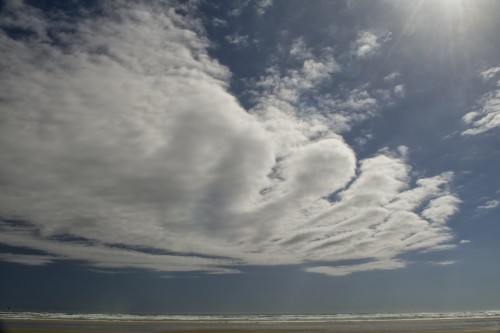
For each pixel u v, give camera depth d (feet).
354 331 142.10
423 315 322.75
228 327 160.15
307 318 269.44
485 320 230.48
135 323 173.06
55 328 135.74
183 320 212.43
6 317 196.24
